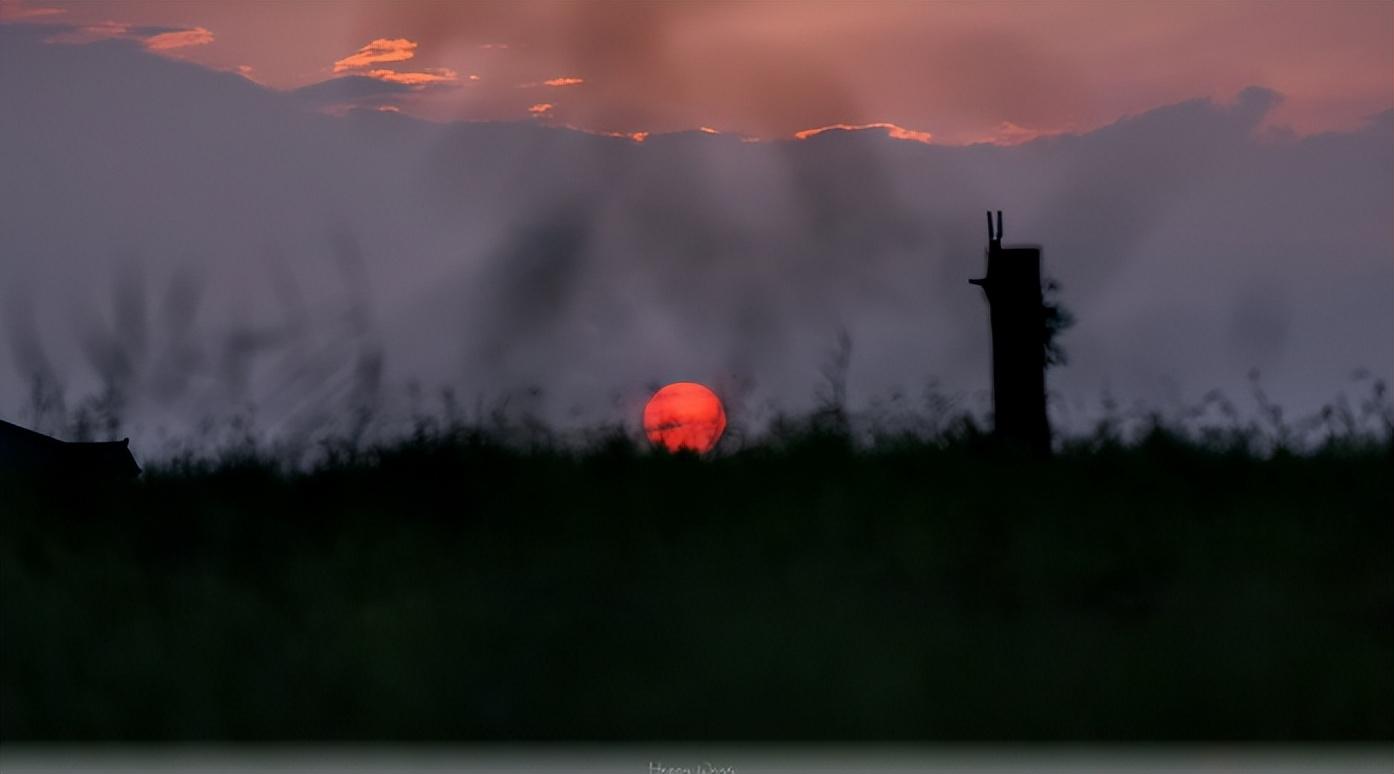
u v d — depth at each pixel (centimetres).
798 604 2698
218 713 2331
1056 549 2992
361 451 3834
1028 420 4250
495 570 3002
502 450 3853
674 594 2788
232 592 2816
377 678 2392
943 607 2761
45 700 2397
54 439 3838
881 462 3847
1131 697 2320
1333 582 2878
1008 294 4297
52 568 3078
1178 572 2925
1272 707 2302
